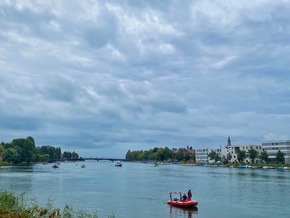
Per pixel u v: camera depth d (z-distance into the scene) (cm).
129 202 6362
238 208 5800
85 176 14062
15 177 12069
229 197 7162
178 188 9000
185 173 16762
